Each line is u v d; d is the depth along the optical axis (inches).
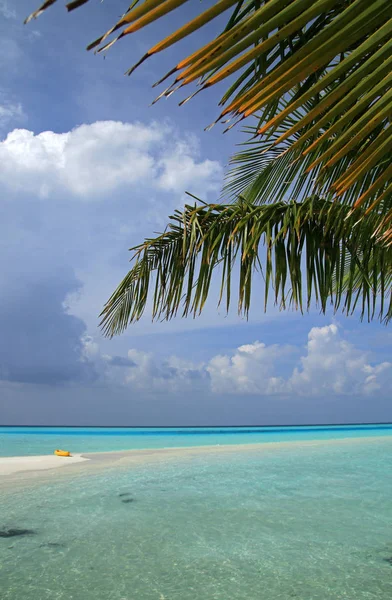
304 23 35.2
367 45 37.2
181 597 170.4
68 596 169.8
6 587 177.6
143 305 163.9
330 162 46.3
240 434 1860.2
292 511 308.2
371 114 43.2
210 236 148.9
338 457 658.8
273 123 43.1
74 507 315.9
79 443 1079.6
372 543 237.0
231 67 36.7
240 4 50.9
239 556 216.5
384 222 60.8
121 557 214.1
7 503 328.5
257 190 171.9
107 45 31.6
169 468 523.2
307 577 191.0
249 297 140.3
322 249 143.6
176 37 32.9
